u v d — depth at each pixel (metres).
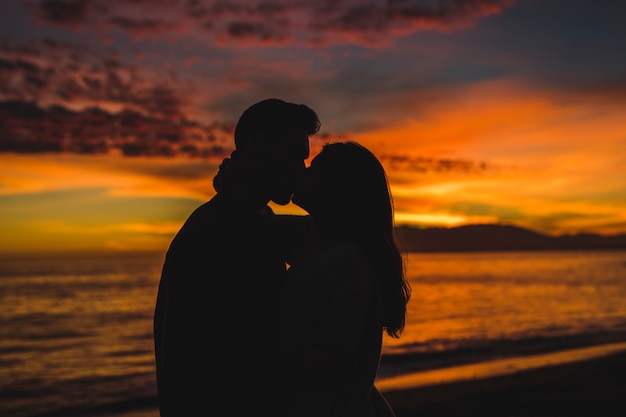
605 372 9.59
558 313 36.53
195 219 1.77
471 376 9.82
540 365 11.08
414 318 34.06
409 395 8.09
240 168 1.83
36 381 17.69
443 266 155.00
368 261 1.96
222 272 1.69
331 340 1.79
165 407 1.71
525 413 7.04
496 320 32.62
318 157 2.05
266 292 1.83
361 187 1.97
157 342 1.83
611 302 45.22
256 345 1.75
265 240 1.90
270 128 1.87
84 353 25.28
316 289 1.86
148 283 105.50
